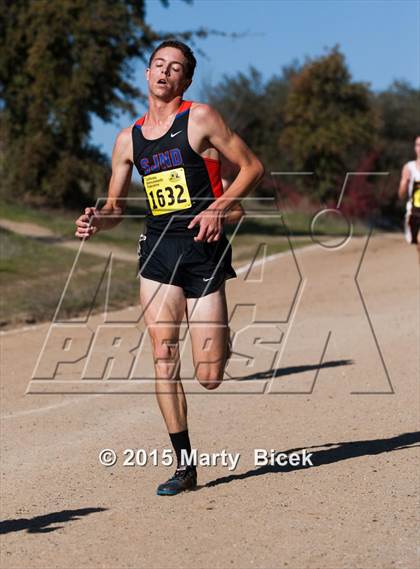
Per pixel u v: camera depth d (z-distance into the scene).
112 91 45.88
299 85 62.50
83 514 7.05
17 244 31.34
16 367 13.71
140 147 7.34
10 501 7.49
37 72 44.75
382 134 73.69
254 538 6.34
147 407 10.85
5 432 9.85
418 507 6.90
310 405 10.60
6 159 46.66
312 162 60.41
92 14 44.25
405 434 9.14
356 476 7.77
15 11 45.91
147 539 6.40
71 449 9.06
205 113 7.14
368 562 5.83
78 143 46.38
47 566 5.96
